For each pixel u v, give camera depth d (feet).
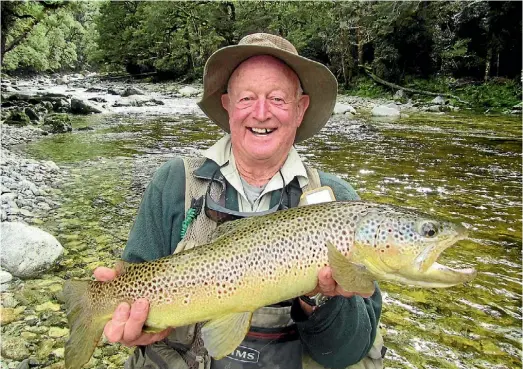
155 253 2.50
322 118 2.88
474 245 5.94
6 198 7.22
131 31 48.44
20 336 3.82
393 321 4.28
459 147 12.63
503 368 3.65
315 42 34.17
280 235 2.20
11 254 4.92
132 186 8.59
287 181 2.54
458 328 4.18
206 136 14.57
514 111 20.39
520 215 7.11
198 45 41.78
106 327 2.14
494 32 24.08
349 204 2.28
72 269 5.06
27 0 28.94
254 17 36.96
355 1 30.40
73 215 6.88
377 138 13.98
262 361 2.35
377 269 2.21
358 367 2.62
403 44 27.86
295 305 2.29
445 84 25.96
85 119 18.85
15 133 14.74
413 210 2.26
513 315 4.40
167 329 2.29
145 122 17.92
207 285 2.18
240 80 2.52
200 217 2.45
